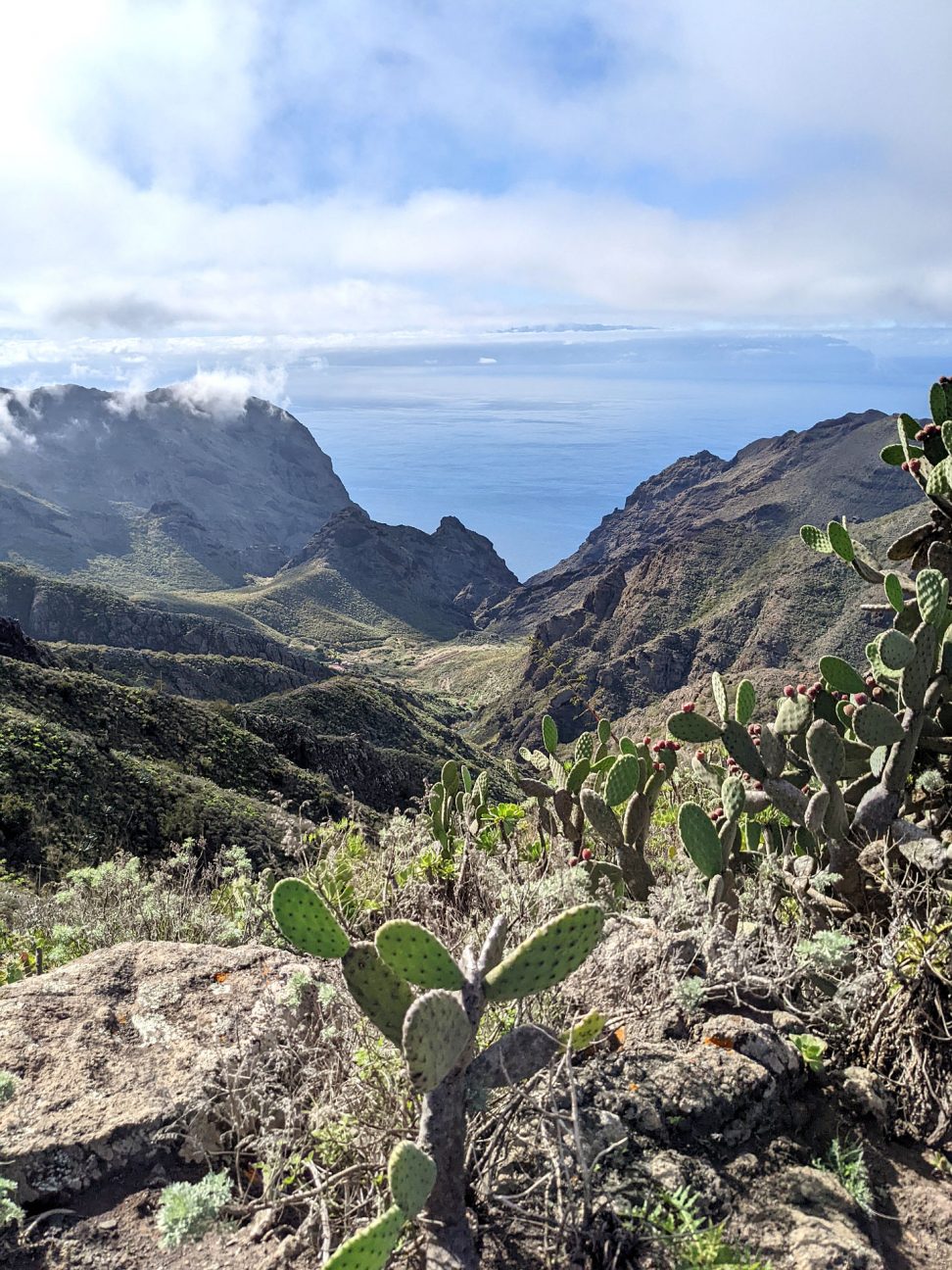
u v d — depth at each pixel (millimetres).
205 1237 1839
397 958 1705
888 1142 2133
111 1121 2041
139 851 21953
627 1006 2396
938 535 3867
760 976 2379
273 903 1775
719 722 3303
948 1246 1854
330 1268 1358
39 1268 1767
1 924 4660
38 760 23172
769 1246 1723
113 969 2660
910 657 2988
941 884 2744
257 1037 2295
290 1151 2033
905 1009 2283
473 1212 1763
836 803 2941
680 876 3225
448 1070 1596
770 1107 2076
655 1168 1848
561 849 3803
